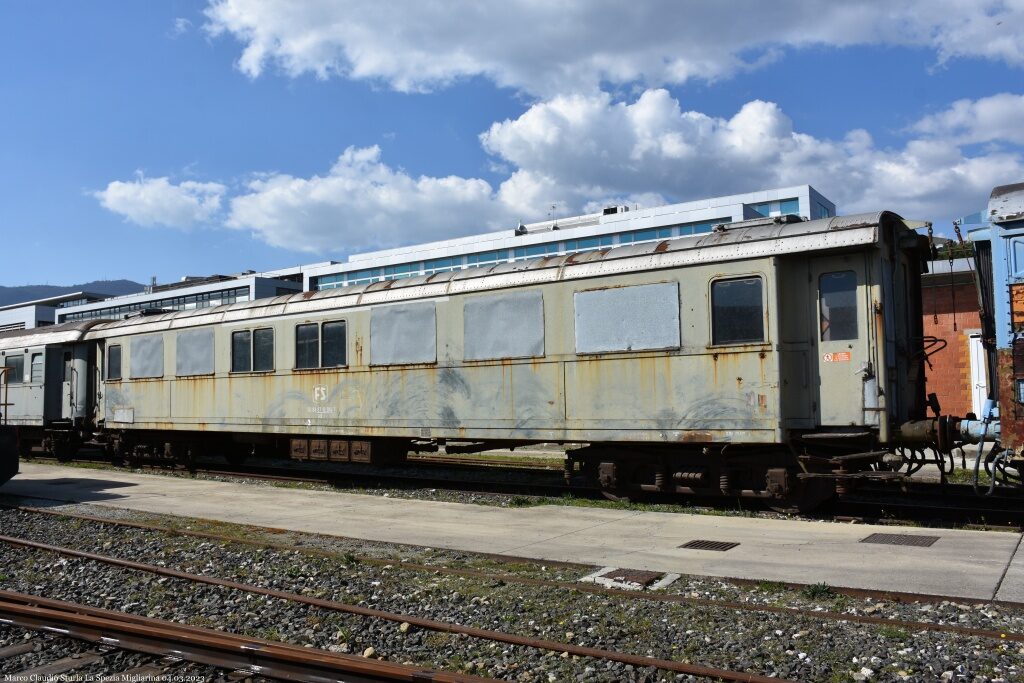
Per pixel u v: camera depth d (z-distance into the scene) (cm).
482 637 551
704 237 1072
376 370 1337
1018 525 940
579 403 1121
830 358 983
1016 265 880
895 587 648
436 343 1269
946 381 1708
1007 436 866
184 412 1631
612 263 1108
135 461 1845
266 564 793
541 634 565
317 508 1141
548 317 1156
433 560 797
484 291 1221
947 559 740
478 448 1325
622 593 649
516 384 1179
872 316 959
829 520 995
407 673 457
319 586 709
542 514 1057
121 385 1791
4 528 1012
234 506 1166
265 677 492
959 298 1700
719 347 1016
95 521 1033
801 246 975
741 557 775
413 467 1711
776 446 1034
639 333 1076
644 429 1066
